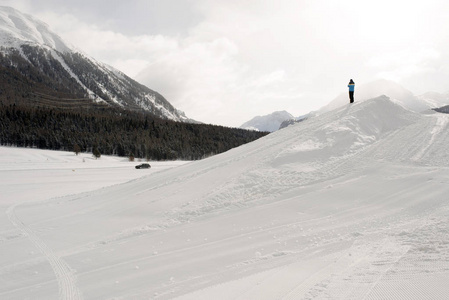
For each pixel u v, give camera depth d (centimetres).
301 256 759
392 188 1201
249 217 1145
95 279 775
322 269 636
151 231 1144
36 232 1276
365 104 2009
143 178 2289
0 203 2327
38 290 741
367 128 1775
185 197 1478
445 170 1252
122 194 1870
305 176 1433
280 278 615
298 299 503
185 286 669
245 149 2156
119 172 5959
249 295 550
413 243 705
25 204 2116
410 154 1454
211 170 1822
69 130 11856
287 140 1914
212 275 713
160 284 698
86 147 10862
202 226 1123
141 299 633
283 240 898
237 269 730
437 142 1515
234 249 875
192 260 827
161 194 1614
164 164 8438
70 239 1145
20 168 6275
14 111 13212
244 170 1633
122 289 698
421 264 567
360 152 1564
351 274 576
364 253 697
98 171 6100
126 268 825
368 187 1241
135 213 1396
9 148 9744
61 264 901
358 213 1054
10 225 1442
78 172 5838
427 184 1170
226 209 1263
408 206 1046
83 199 1983
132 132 12875
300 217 1085
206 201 1359
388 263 603
